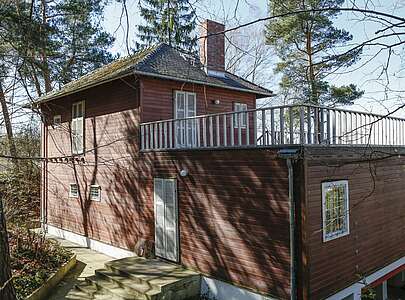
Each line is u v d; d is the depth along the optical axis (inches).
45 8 494.6
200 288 366.9
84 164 562.9
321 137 307.1
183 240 390.3
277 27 418.6
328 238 310.3
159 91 473.7
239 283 331.3
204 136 371.2
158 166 423.8
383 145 386.9
